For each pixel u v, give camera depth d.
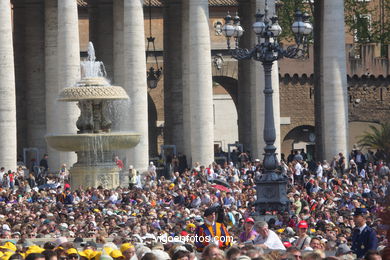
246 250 62.41
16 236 97.12
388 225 51.34
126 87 187.12
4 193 143.50
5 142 175.75
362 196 144.88
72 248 67.19
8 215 115.50
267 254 59.34
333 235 94.44
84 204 126.38
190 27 191.75
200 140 190.25
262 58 120.06
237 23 126.75
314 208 128.25
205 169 173.62
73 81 182.88
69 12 183.38
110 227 104.31
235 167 188.12
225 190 135.62
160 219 112.00
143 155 185.25
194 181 165.50
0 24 176.38
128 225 102.62
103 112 155.12
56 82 188.12
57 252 66.38
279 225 101.56
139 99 186.25
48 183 164.12
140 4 188.38
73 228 106.56
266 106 119.19
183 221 104.25
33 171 181.88
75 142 150.62
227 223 99.19
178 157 192.00
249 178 167.12
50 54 189.75
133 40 187.12
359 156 196.75
